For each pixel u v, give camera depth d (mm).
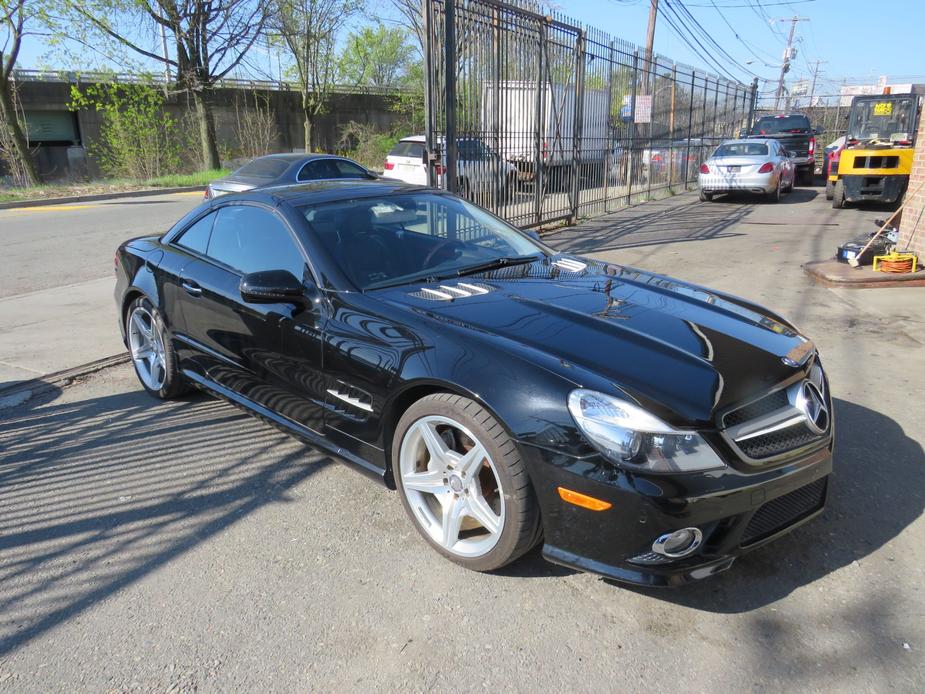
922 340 5516
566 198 12180
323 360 3244
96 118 34938
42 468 3820
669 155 18188
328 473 3709
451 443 2908
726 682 2236
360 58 40594
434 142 8266
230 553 3016
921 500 3252
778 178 16000
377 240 3639
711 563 2438
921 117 7543
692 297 3426
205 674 2324
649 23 25078
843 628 2463
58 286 8703
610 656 2359
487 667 2324
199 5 25594
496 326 2863
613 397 2404
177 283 4219
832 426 2850
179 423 4375
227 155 33938
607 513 2373
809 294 7102
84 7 23562
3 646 2484
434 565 2896
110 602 2711
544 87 10531
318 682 2277
